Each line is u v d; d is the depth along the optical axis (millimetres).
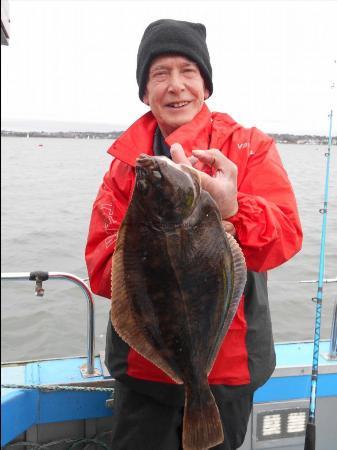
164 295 1741
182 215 1684
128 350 2148
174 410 2135
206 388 1777
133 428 2197
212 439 1737
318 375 2926
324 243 2717
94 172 16562
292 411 2889
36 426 2793
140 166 1643
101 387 2775
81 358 3068
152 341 1778
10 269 7293
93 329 2803
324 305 5730
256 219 1765
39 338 5566
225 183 1684
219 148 2100
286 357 3016
